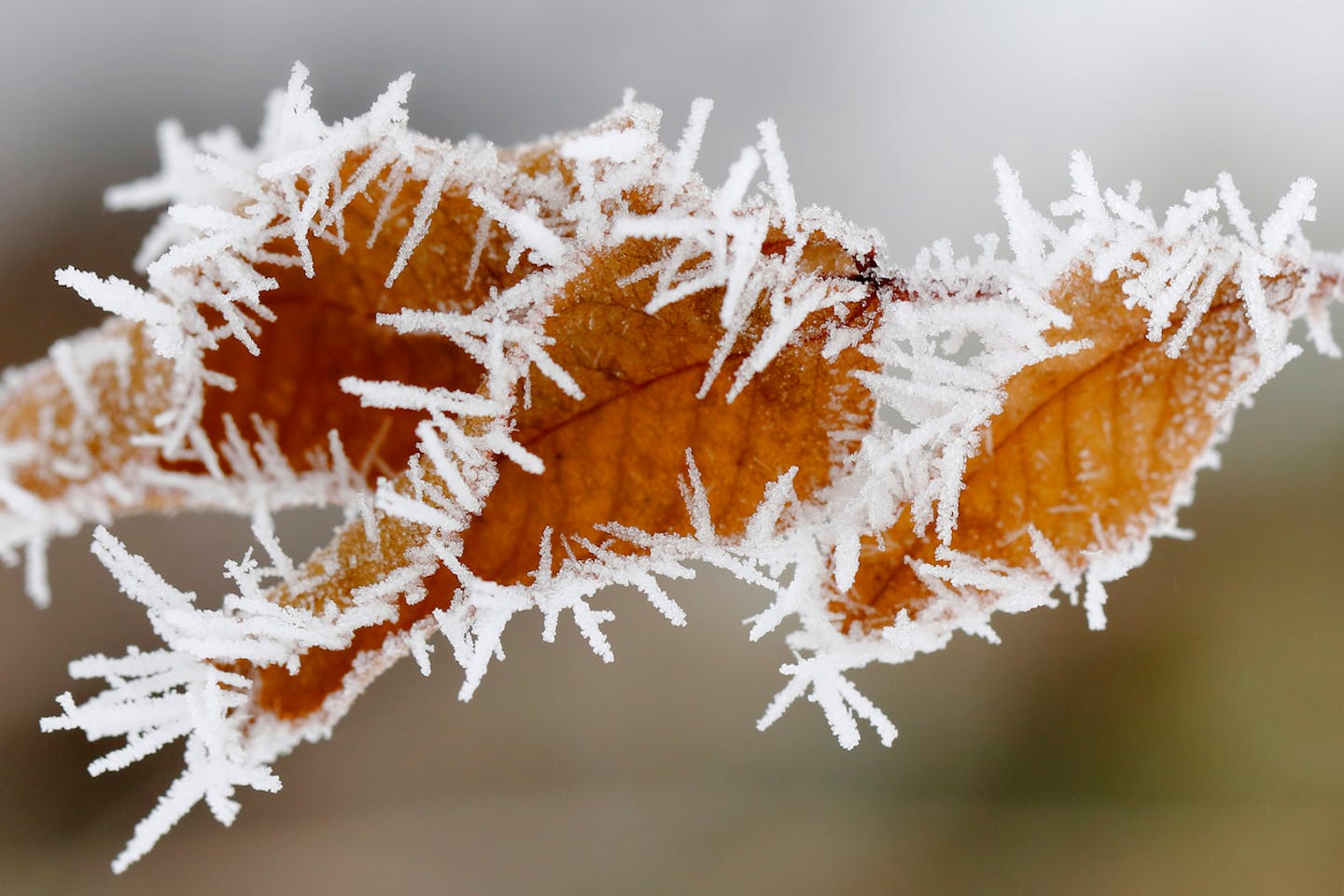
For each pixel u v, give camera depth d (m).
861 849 0.38
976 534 0.22
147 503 0.21
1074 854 0.36
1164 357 0.22
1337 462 0.34
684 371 0.22
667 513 0.22
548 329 0.21
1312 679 0.35
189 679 0.21
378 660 0.21
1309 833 0.34
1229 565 0.35
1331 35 0.38
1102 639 0.37
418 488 0.21
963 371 0.22
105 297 0.21
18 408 0.21
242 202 0.21
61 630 0.38
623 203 0.21
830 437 0.22
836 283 0.21
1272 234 0.22
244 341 0.21
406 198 0.21
